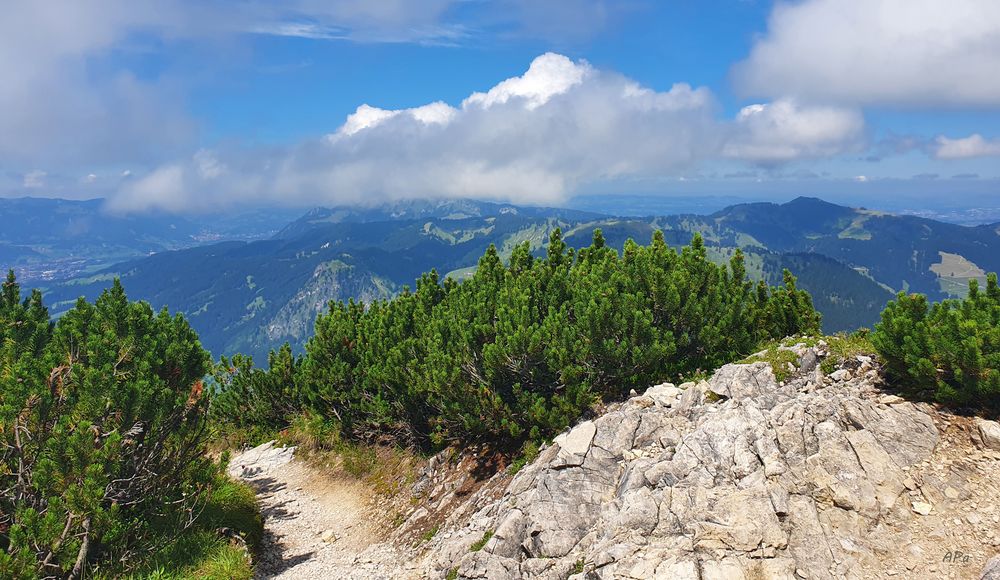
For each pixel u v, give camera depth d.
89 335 13.80
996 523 8.95
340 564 15.89
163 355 14.66
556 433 16.39
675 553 9.54
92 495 10.60
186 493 14.38
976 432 10.58
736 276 20.34
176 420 13.57
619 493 12.01
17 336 14.62
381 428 23.98
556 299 19.78
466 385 17.97
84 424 10.90
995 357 10.36
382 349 23.73
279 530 18.84
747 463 11.22
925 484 9.96
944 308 12.20
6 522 11.35
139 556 12.60
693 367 17.02
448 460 19.92
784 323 20.88
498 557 11.84
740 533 9.65
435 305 25.22
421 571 14.05
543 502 12.47
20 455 11.19
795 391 13.38
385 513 19.12
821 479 10.45
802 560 9.09
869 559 8.98
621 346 15.72
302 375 28.25
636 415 13.98
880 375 12.95
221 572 13.07
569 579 10.29
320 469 24.64
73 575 11.05
